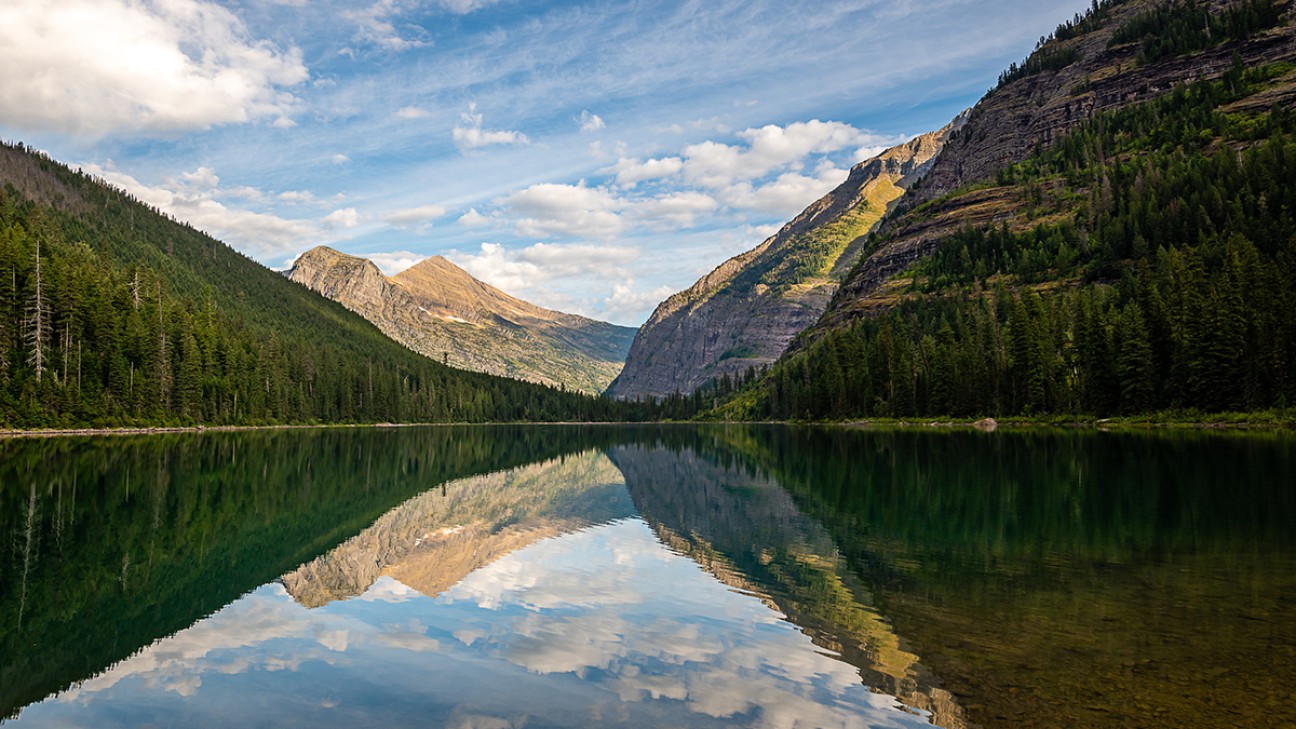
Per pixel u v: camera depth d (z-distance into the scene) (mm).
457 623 23297
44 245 145625
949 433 120750
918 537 35469
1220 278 106812
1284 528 33969
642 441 158500
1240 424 91000
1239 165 186000
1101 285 175750
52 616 24406
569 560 33156
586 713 16156
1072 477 55250
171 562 33094
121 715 16312
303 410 197500
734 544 36250
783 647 20516
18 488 53969
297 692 17500
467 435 193250
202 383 158125
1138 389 109000
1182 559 28328
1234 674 16203
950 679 16750
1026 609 22188
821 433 147000
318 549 36625
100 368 130875
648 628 22578
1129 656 17578
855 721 15508
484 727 15406
